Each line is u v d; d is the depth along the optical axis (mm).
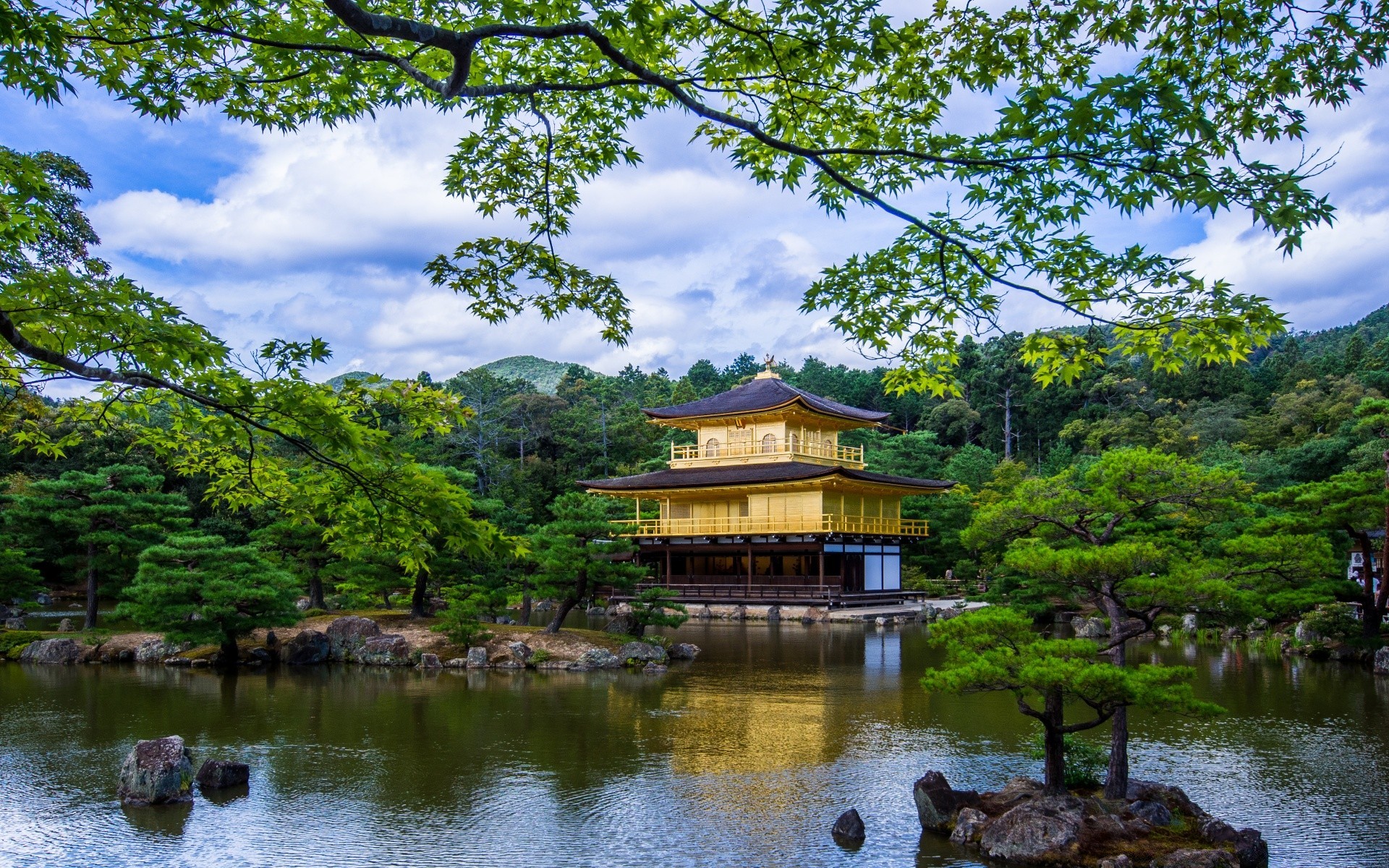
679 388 118750
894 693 31000
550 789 20141
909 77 9008
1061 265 9109
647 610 42125
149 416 10617
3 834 17594
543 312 11258
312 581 49156
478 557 10664
